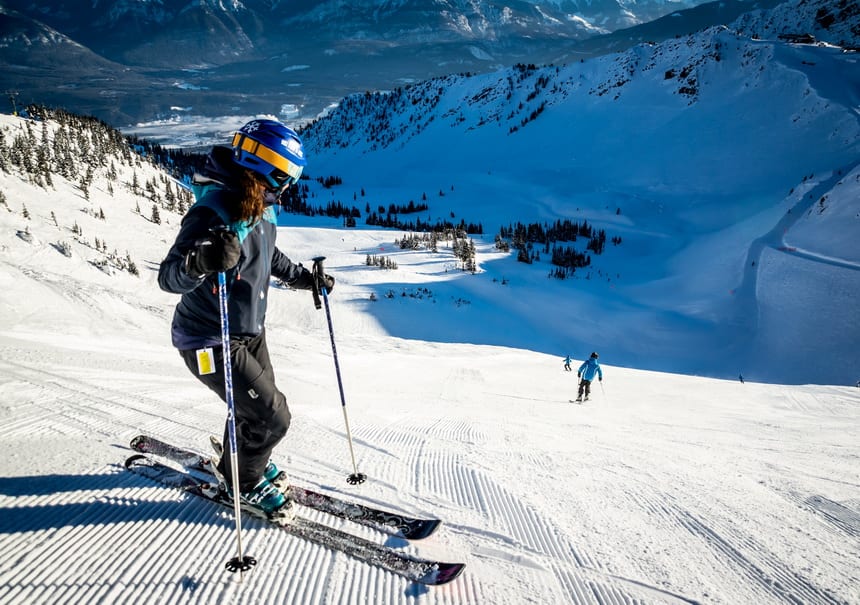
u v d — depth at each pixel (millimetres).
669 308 80438
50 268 45500
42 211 65000
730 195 160875
